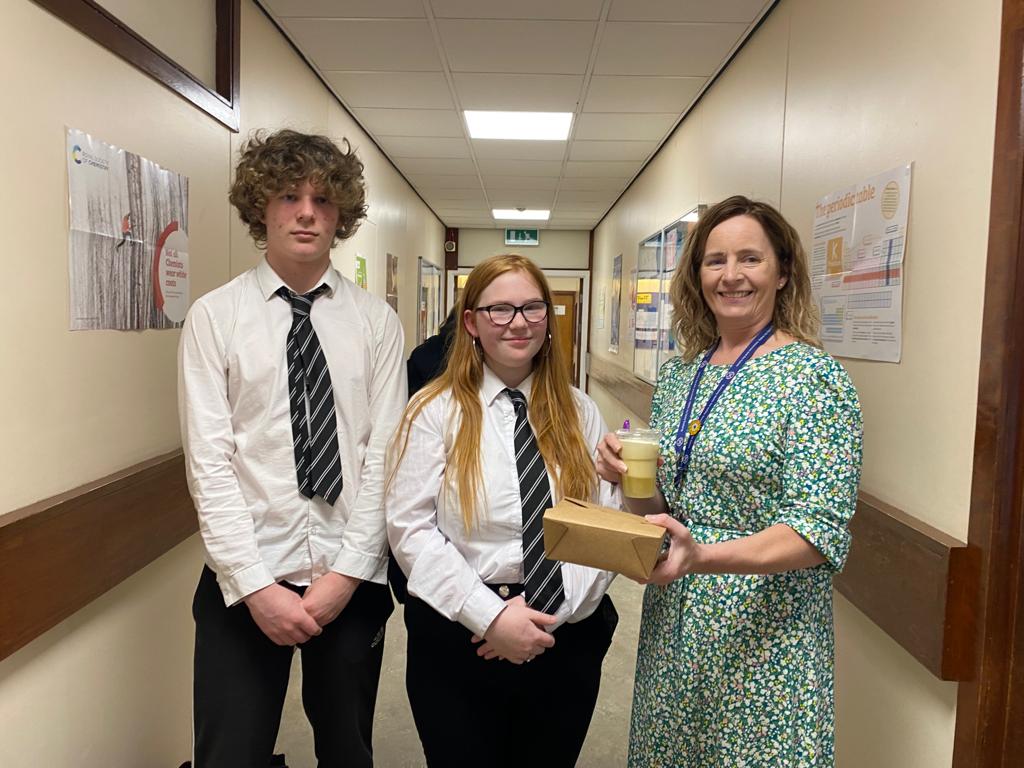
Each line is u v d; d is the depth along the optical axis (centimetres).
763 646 122
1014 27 123
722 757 124
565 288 1032
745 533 125
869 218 182
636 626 328
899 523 153
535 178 607
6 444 132
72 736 154
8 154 130
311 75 343
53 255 145
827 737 126
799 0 238
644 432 132
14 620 128
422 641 138
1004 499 125
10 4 129
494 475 130
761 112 279
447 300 977
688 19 279
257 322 142
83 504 150
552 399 140
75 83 150
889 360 171
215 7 235
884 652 168
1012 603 126
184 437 141
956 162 143
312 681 149
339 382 146
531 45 308
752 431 122
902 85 166
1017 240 122
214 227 229
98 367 164
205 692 141
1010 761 128
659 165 493
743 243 129
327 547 144
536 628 123
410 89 373
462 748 137
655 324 461
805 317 135
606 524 104
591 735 238
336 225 149
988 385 128
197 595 149
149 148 184
